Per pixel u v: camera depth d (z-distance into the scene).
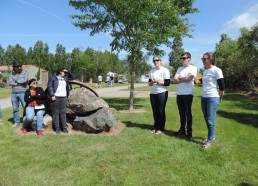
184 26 12.35
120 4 11.39
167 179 5.22
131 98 12.75
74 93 8.76
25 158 6.20
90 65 61.88
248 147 6.99
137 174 5.41
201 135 7.95
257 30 22.80
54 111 8.27
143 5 11.45
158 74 7.96
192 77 7.44
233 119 10.64
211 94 6.79
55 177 5.30
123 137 7.71
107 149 6.71
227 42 35.09
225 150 6.63
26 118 8.27
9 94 23.62
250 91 24.12
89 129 8.16
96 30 12.73
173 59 57.84
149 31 12.10
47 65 79.62
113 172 5.49
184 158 6.18
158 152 6.52
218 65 32.22
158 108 8.11
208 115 6.87
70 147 6.88
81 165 5.81
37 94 8.26
